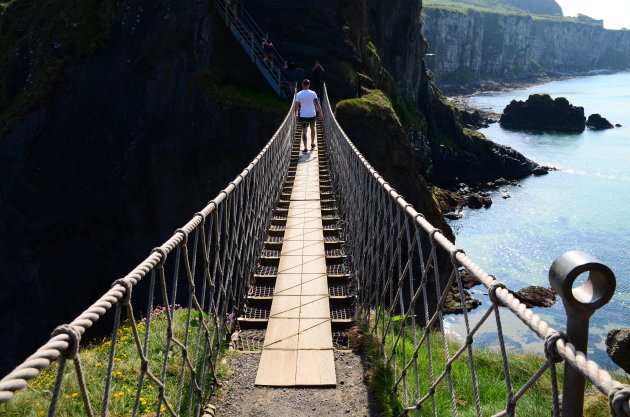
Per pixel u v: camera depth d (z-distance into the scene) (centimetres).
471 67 14725
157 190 2022
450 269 1672
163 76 1994
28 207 1988
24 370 152
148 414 387
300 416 365
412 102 4034
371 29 3375
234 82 2097
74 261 2059
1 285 2023
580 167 4488
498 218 3238
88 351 560
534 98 6581
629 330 469
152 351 505
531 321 181
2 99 2178
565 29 18825
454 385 463
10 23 2327
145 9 1997
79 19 2070
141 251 2064
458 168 4294
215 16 2078
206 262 396
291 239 714
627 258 2539
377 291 479
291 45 2316
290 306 522
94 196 2019
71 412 418
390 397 386
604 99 9894
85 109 1991
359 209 616
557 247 2716
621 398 129
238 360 440
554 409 164
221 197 435
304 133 1339
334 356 443
